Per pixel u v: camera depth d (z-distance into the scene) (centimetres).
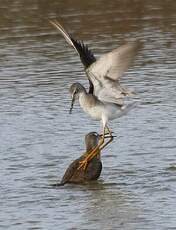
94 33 2852
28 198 1502
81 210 1434
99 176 1595
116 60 1409
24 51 2688
